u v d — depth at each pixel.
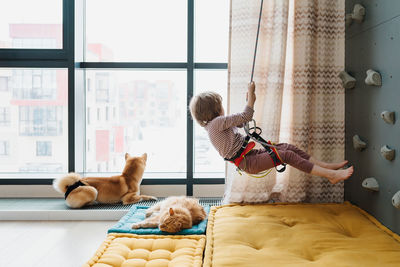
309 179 2.79
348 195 2.76
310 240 1.88
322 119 2.74
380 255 1.67
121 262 1.72
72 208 2.91
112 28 3.41
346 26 2.75
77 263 1.99
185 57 3.41
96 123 3.51
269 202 2.83
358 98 2.57
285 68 2.82
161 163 3.51
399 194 1.93
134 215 2.55
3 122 3.40
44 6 3.31
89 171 3.53
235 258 1.64
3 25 3.32
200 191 3.34
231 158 2.16
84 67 3.41
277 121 2.69
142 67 3.37
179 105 3.44
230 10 2.71
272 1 2.67
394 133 2.06
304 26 2.66
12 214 2.85
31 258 2.06
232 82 2.72
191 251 1.82
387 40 2.13
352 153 2.68
